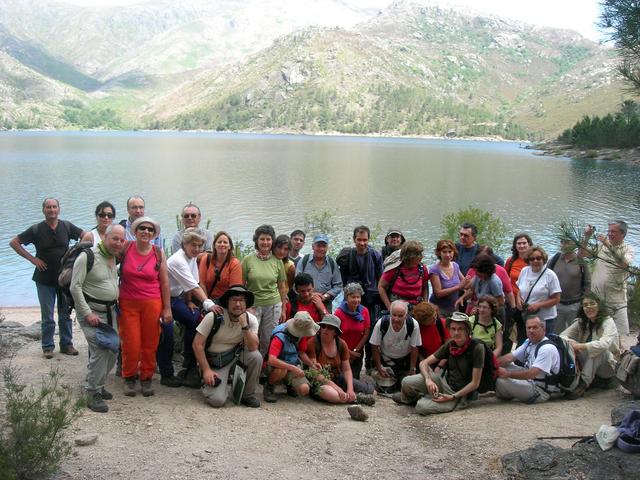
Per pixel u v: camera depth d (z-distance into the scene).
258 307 7.54
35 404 4.80
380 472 5.05
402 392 7.21
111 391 6.74
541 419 6.36
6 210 32.66
